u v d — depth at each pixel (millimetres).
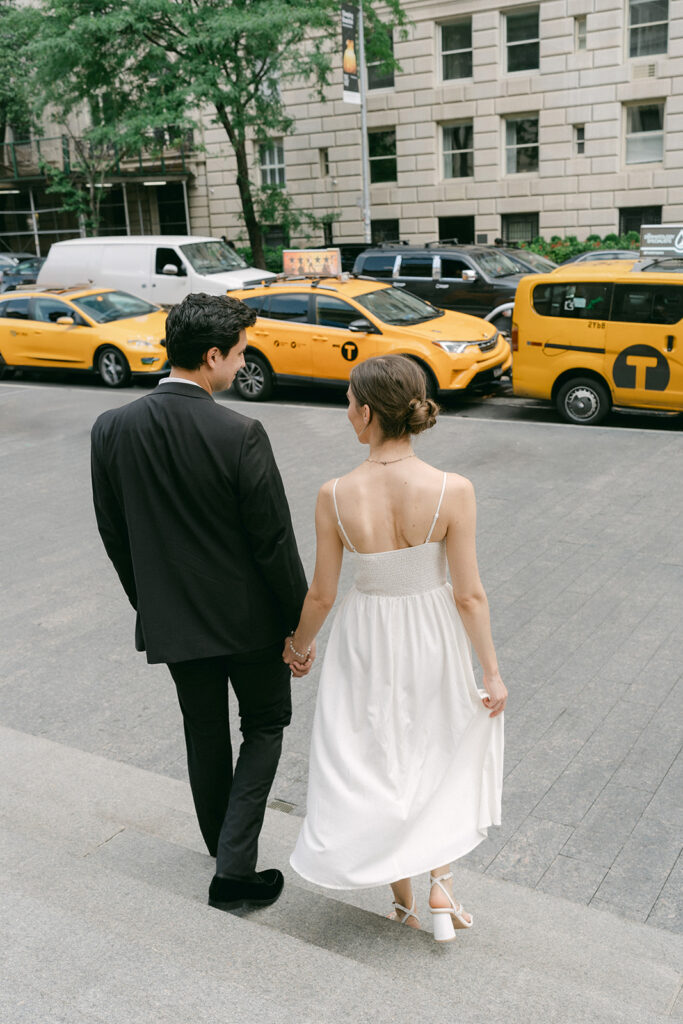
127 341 14250
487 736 2525
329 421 11516
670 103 22500
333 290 12453
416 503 2322
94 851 3102
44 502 8586
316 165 27969
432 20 25047
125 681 5098
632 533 7023
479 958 2418
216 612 2500
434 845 2447
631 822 3650
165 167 29750
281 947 2145
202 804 2834
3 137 32250
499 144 25125
